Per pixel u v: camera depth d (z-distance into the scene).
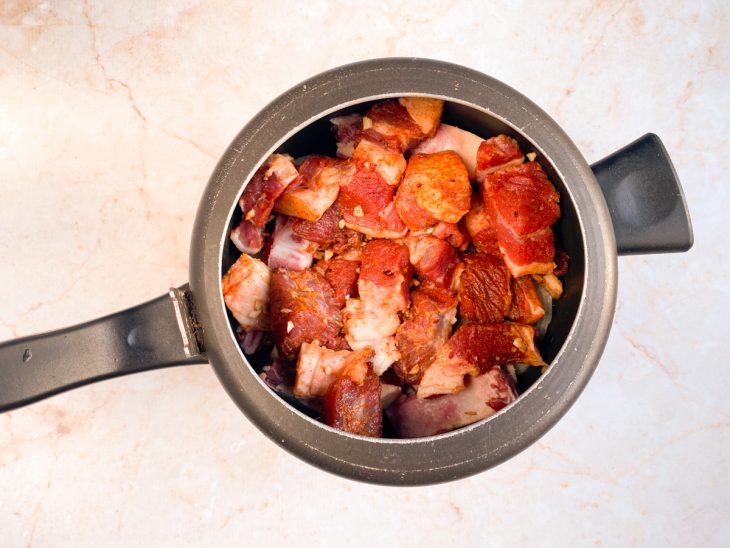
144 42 0.49
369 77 0.35
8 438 0.48
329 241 0.42
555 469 0.50
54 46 0.49
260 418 0.35
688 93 0.50
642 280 0.50
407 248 0.41
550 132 0.36
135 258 0.49
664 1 0.50
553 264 0.39
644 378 0.50
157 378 0.49
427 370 0.41
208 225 0.35
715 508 0.49
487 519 0.49
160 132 0.49
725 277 0.50
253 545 0.49
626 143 0.50
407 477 0.34
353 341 0.41
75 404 0.49
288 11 0.50
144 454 0.49
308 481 0.49
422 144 0.41
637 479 0.50
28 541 0.48
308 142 0.40
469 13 0.50
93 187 0.49
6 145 0.49
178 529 0.49
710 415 0.50
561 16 0.50
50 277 0.49
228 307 0.39
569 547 0.49
